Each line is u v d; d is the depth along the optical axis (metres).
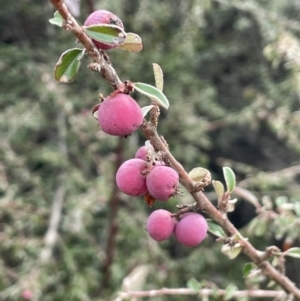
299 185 0.37
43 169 0.41
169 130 0.40
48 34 0.42
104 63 0.10
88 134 0.37
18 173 0.36
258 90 0.44
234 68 0.45
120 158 0.31
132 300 0.19
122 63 0.38
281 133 0.35
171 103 0.39
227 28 0.44
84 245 0.36
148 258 0.33
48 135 0.45
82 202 0.32
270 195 0.34
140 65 0.39
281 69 0.42
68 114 0.37
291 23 0.34
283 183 0.34
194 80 0.41
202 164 0.41
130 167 0.11
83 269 0.33
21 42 0.43
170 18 0.42
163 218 0.12
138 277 0.28
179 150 0.39
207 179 0.12
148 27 0.41
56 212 0.34
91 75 0.39
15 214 0.33
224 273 0.37
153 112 0.11
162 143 0.11
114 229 0.32
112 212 0.32
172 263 0.34
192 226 0.12
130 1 0.40
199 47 0.41
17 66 0.38
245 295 0.19
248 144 0.46
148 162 0.11
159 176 0.11
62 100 0.36
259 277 0.19
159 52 0.40
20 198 0.34
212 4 0.39
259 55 0.42
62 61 0.10
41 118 0.37
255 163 0.46
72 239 0.37
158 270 0.33
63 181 0.37
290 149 0.42
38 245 0.33
